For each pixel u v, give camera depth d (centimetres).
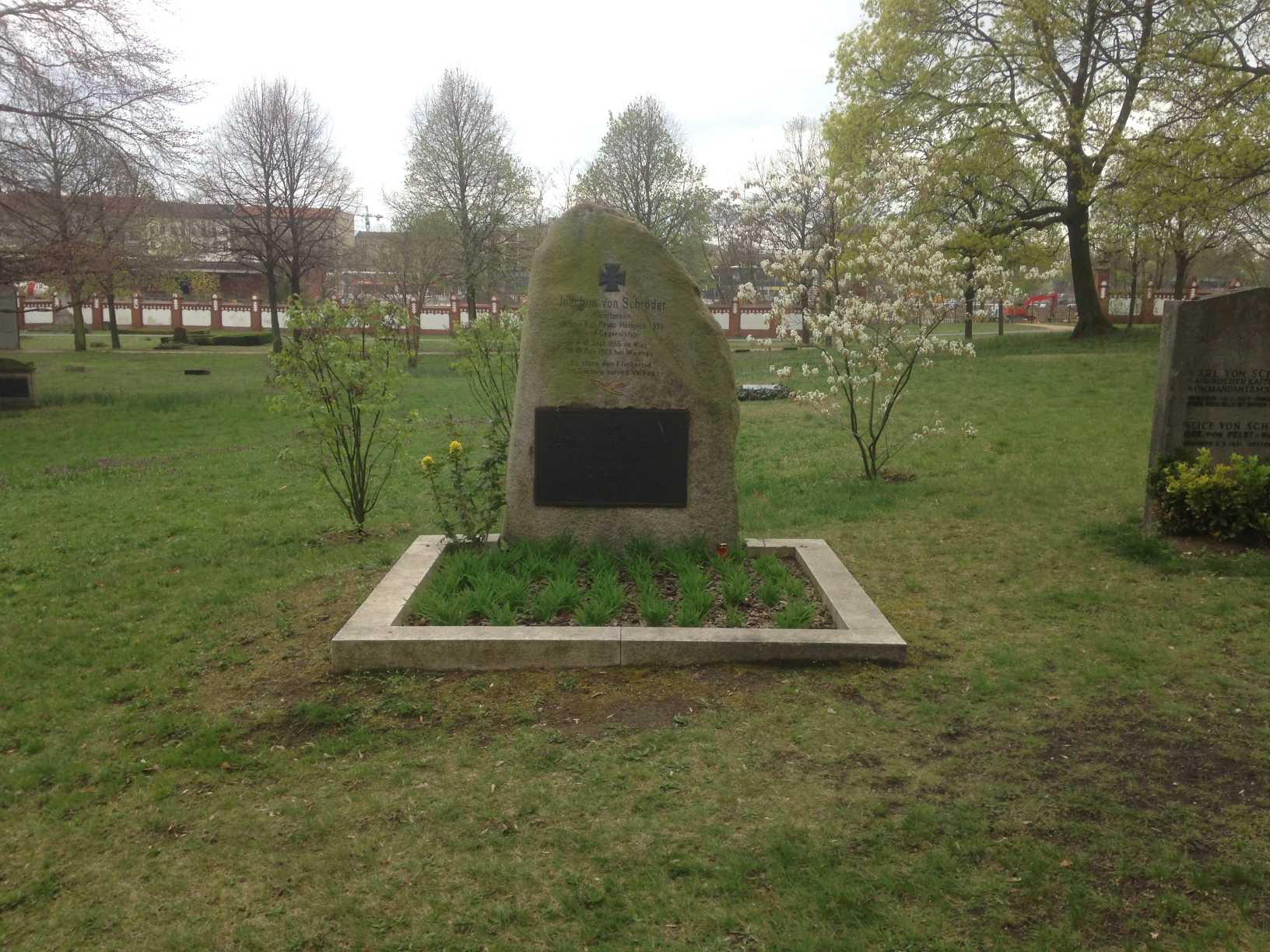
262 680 508
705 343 661
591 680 492
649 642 505
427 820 371
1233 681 488
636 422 660
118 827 374
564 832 360
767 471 1121
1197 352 753
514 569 616
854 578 629
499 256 4547
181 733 452
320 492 1006
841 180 1115
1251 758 408
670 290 657
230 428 1689
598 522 668
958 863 338
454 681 494
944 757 415
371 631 519
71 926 315
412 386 2528
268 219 3906
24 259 2034
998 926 305
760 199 1312
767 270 1060
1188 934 299
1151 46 2162
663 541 668
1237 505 708
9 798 398
